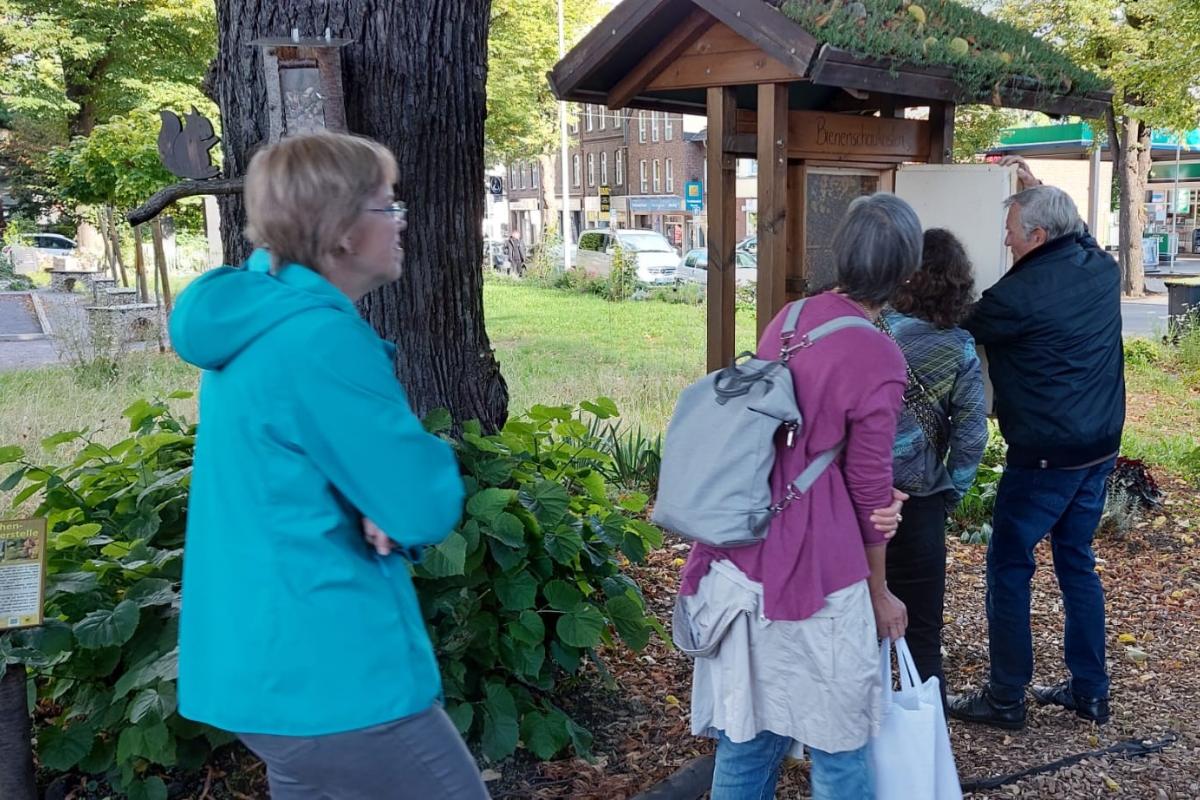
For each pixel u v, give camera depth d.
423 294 3.97
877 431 2.34
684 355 13.45
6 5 25.42
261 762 3.26
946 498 3.12
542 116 34.78
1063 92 4.77
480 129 4.11
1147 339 15.26
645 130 58.97
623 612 3.59
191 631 1.78
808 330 2.43
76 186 15.27
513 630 3.25
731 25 3.81
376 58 3.70
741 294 20.05
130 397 9.70
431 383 4.02
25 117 35.03
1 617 2.59
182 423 4.09
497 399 4.27
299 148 1.79
